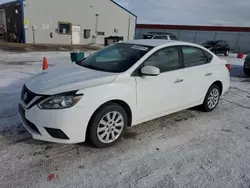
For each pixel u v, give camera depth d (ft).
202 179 8.46
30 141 10.38
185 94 13.12
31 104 9.08
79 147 10.19
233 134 12.42
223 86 15.89
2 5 85.81
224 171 9.01
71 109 8.84
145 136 11.62
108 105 9.82
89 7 83.25
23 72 26.00
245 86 24.80
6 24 82.12
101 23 88.99
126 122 10.71
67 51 57.41
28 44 66.54
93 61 12.62
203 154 10.20
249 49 103.04
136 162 9.32
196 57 13.94
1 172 8.21
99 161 9.24
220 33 110.22
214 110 16.17
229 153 10.39
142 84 10.80
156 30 128.16
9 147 9.79
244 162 9.71
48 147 10.01
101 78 9.74
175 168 9.05
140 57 11.18
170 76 12.02
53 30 75.77
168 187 7.94
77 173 8.42
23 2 66.69
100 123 9.75
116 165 9.05
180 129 12.69
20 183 7.73
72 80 9.66
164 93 11.87
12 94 17.01
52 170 8.50
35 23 71.00
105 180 8.13
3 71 25.99
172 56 12.42
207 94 14.84
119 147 10.40
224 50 72.74
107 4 88.58
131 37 101.76
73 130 9.07
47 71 11.60
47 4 72.13
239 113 15.87
